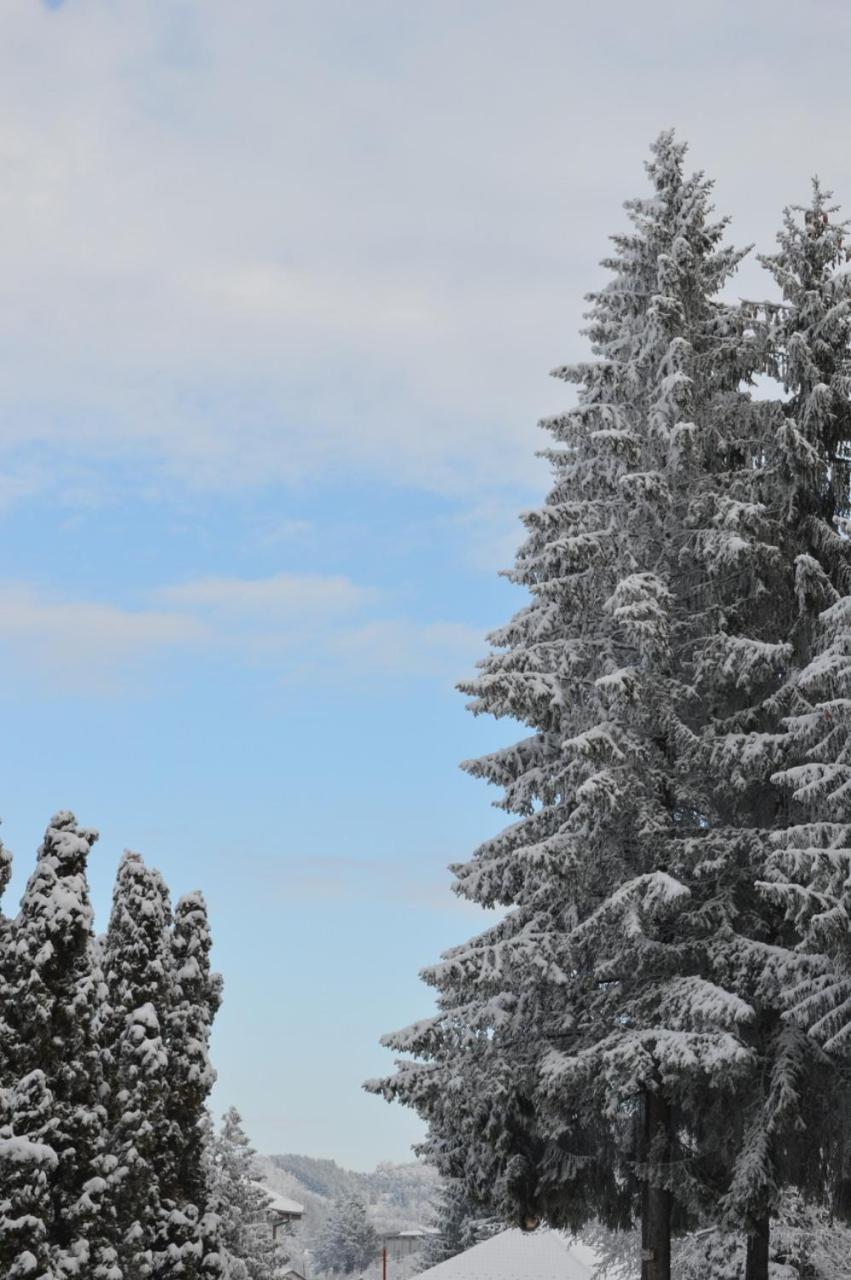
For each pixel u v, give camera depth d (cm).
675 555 2488
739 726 2408
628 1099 2345
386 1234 15212
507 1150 2409
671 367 2503
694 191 2650
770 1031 2388
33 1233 1742
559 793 2500
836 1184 2420
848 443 2644
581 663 2478
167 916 2372
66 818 1970
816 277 2634
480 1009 2405
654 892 2183
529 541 2642
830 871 2086
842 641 2192
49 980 1884
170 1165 2206
